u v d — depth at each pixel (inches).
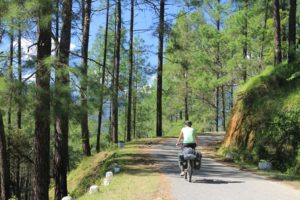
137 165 736.3
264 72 997.8
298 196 464.4
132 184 558.3
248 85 965.8
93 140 1969.7
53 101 551.8
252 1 1620.3
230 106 2620.6
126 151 950.4
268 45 1594.5
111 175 647.8
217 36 1843.0
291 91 850.8
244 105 922.7
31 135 1143.6
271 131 802.2
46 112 554.9
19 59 585.3
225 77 1824.6
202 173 644.7
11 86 535.2
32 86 552.4
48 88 557.6
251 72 1780.3
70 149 1510.8
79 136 1450.5
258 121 853.2
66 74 560.1
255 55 1737.2
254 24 1636.3
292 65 916.6
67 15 639.8
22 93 544.4
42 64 561.3
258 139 823.7
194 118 2415.1
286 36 1381.6
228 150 900.0
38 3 528.1
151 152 924.0
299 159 723.4
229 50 1907.0
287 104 819.4
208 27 1862.7
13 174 1326.3
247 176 619.2
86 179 853.8
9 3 526.6
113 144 1167.6
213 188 514.0
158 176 609.6
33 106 554.6
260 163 709.9
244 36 1637.6
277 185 537.0
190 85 2048.5
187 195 470.3
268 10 1563.7
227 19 1854.1
